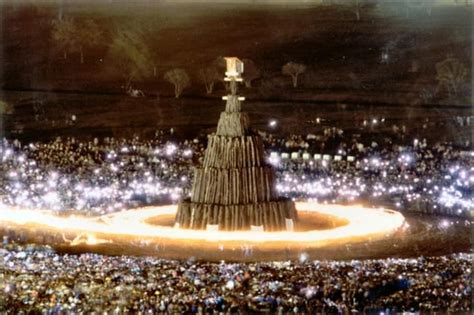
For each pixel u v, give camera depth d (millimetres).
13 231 51219
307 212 57406
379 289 40719
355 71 79250
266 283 40688
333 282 40875
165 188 65000
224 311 38500
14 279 40844
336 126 78062
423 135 76438
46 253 46062
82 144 76562
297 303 39125
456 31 78000
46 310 37938
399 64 78750
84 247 47781
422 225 54719
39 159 72312
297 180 67562
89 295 39188
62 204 59750
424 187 64938
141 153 75438
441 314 38719
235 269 42656
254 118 79000
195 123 79438
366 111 78250
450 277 42562
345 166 71250
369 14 79500
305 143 75938
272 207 50938
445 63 77125
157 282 40781
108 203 60969
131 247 47781
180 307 38406
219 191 50938
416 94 77875
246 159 51188
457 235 52000
